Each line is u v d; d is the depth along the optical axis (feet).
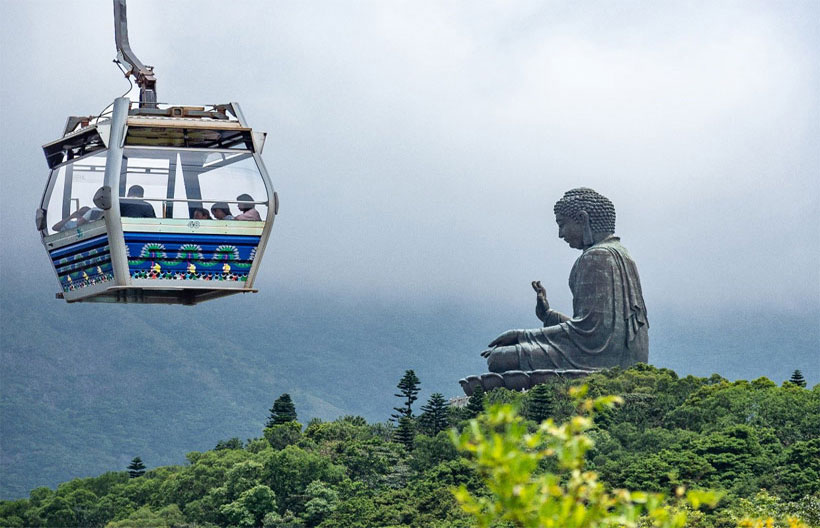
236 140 122.01
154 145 121.49
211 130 119.34
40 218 123.54
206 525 455.63
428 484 440.45
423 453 501.15
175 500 483.10
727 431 450.71
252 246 120.16
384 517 418.10
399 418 557.74
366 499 444.55
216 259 119.34
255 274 120.98
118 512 487.20
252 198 119.75
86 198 120.47
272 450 506.07
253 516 450.71
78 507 495.41
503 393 549.54
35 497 508.12
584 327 579.89
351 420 575.38
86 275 121.49
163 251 118.32
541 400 520.01
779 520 333.83
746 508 357.41
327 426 546.26
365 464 491.72
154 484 501.15
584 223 601.21
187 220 118.11
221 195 119.03
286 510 454.81
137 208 117.29
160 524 458.50
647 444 467.11
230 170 119.96
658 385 542.98
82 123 123.03
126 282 118.01
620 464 439.22
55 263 124.47
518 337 590.55
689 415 495.41
